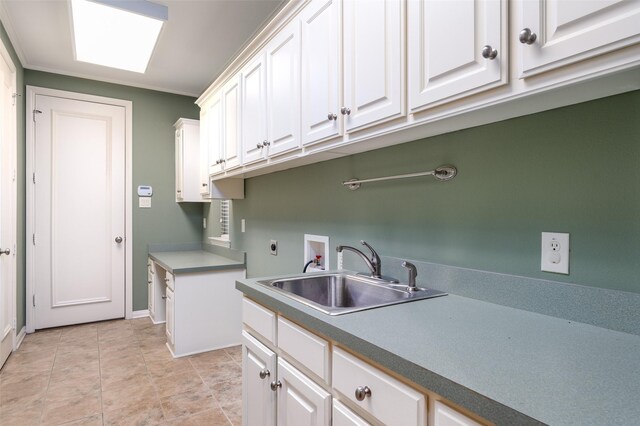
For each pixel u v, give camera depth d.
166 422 1.90
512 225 1.17
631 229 0.91
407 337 0.89
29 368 2.53
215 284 2.90
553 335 0.90
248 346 1.55
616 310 0.92
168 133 3.97
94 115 3.60
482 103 0.92
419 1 1.06
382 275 1.64
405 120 1.13
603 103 0.95
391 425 0.82
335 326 0.98
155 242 3.91
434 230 1.43
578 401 0.58
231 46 2.90
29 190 3.28
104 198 3.65
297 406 1.19
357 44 1.29
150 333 3.30
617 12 0.67
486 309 1.14
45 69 3.34
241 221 3.12
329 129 1.44
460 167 1.33
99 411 2.00
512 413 0.56
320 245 2.12
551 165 1.07
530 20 0.80
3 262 2.52
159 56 3.09
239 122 2.31
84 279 3.57
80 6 2.25
